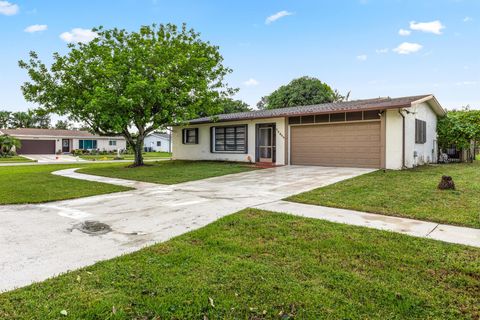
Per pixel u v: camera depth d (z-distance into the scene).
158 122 14.56
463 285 2.73
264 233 4.21
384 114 11.20
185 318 2.32
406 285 2.74
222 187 8.46
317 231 4.24
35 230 4.63
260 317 2.32
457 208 5.35
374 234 4.08
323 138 12.97
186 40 15.66
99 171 13.52
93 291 2.68
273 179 9.66
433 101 13.56
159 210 5.84
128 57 13.33
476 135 14.83
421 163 13.01
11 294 2.63
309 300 2.51
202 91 14.56
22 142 37.28
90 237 4.26
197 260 3.33
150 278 2.92
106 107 12.56
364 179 8.74
